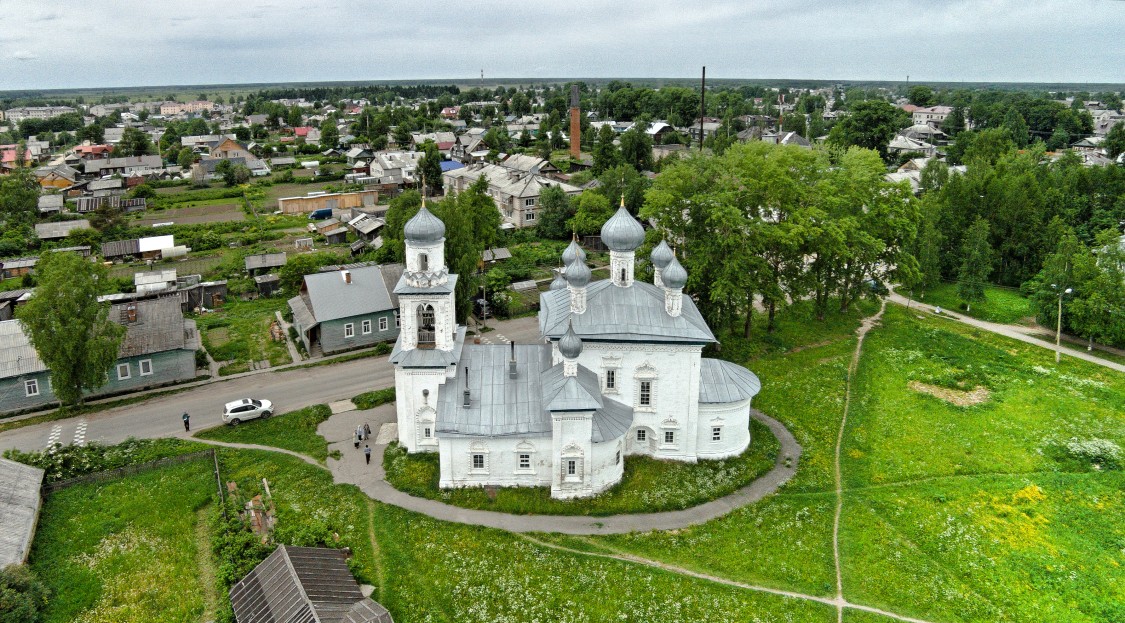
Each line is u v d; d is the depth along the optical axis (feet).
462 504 167.12
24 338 219.82
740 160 260.21
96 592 139.23
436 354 179.11
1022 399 216.33
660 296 183.93
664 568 146.00
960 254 343.67
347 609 127.13
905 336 270.87
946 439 194.70
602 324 174.81
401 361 177.68
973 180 349.00
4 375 211.20
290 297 325.62
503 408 172.14
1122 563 145.59
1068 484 172.35
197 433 200.85
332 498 168.96
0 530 145.18
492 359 183.11
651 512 164.96
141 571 145.28
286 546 140.05
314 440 196.75
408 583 141.79
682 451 184.03
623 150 616.80
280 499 168.55
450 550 151.23
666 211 257.55
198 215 532.32
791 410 213.66
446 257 269.85
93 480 174.50
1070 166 398.01
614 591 139.23
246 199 580.71
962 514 161.89
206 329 284.82
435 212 271.49
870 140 647.97
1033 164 406.41
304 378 239.71
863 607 135.44
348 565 142.92
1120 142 601.21
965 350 255.29
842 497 170.09
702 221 255.09
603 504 166.30
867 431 200.13
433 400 181.68
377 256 363.15
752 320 284.82
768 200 245.24
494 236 395.34
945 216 344.90
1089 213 364.17
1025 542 152.15
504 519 162.09
